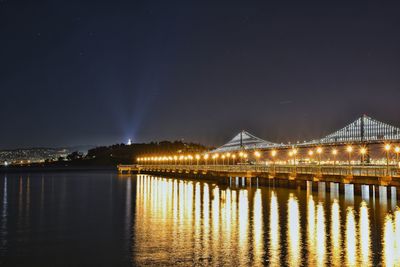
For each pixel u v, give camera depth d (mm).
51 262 39750
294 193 86500
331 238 45719
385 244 43188
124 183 138500
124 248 43500
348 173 78875
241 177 111625
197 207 69375
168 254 41031
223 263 38125
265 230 49969
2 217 62531
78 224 56344
